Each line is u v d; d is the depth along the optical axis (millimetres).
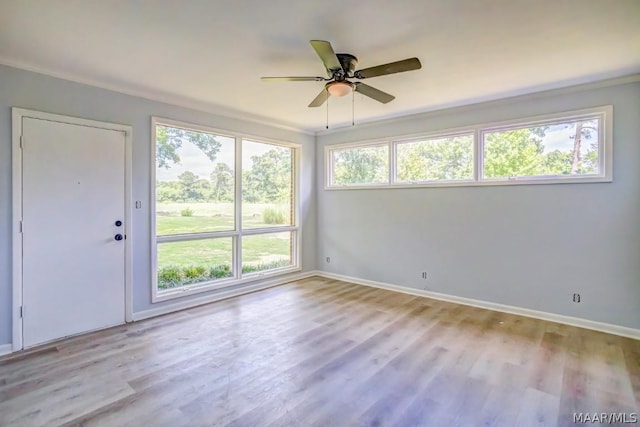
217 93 3580
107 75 3072
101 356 2705
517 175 3756
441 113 4219
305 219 5523
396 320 3521
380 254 4879
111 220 3373
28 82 2857
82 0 1902
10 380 2338
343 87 2523
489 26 2199
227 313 3748
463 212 4094
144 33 2301
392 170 4734
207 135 4250
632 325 3109
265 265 5008
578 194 3344
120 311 3436
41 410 2006
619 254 3156
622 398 2127
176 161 3939
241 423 1899
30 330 2896
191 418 1940
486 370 2479
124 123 3443
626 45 2463
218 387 2260
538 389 2232
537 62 2764
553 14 2053
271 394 2182
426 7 1979
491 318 3580
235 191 4566
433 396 2160
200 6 1969
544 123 3543
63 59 2727
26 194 2869
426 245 4414
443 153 4301
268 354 2742
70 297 3121
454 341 2990
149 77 3121
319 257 5664
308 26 2201
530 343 2943
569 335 3121
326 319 3551
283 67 2891
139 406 2051
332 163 5531
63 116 3047
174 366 2543
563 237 3438
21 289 2846
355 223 5160
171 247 3926
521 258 3693
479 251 3982
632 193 3080
